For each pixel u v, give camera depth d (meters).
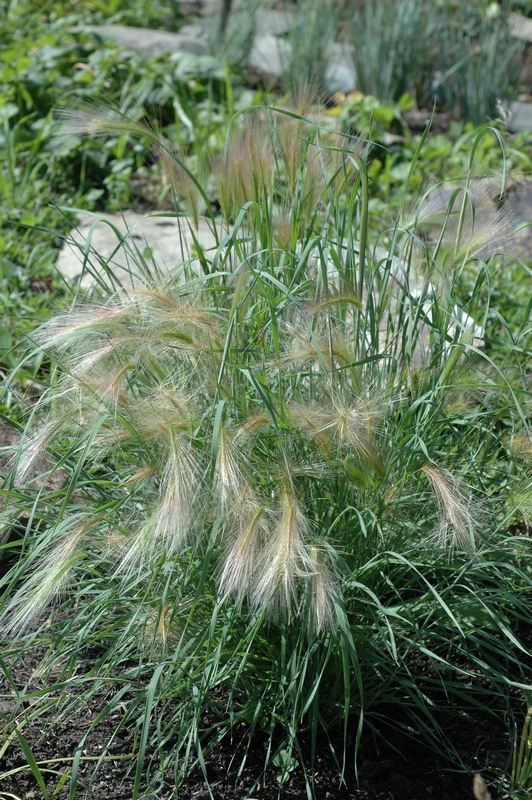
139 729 2.80
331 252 2.88
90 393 2.63
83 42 8.03
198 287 3.01
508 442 2.95
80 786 2.65
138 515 2.75
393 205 5.70
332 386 2.56
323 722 2.62
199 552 2.64
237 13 8.97
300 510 2.34
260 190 3.04
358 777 2.68
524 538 2.71
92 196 6.06
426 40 8.39
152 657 2.72
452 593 2.87
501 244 3.01
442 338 2.79
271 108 2.80
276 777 2.68
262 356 2.65
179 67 7.71
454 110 8.24
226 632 2.46
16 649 2.94
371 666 2.73
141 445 2.75
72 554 2.53
